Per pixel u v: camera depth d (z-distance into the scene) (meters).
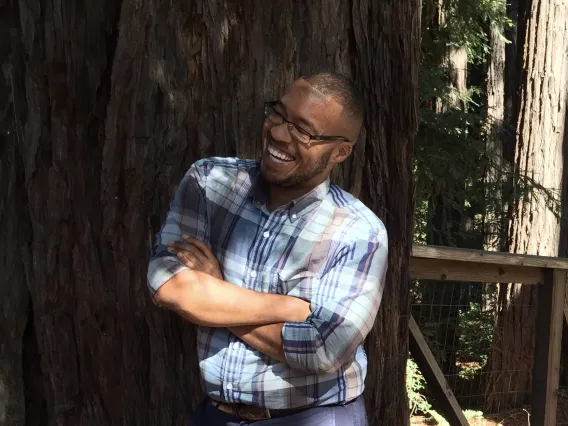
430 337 6.37
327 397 1.63
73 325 2.07
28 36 1.98
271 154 1.60
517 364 6.07
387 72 2.32
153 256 1.68
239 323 1.57
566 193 7.12
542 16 6.72
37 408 2.13
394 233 2.39
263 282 1.62
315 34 2.13
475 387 6.28
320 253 1.61
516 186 5.74
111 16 1.98
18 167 2.05
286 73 2.09
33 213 2.03
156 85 2.00
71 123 2.00
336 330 1.54
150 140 2.01
